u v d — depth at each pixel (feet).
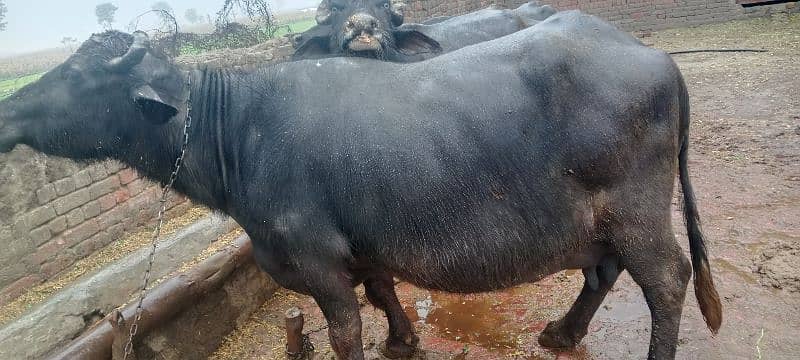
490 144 9.66
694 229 11.17
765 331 12.91
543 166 9.77
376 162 9.68
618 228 10.26
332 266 10.30
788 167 21.15
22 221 15.53
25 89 9.91
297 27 41.78
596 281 11.35
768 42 43.60
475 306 15.14
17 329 13.12
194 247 17.58
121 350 11.23
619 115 9.71
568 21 10.72
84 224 17.38
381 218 9.87
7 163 15.17
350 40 14.93
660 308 10.49
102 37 10.31
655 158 10.10
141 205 19.38
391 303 13.06
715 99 31.01
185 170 10.62
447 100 9.84
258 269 15.76
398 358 13.46
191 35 28.78
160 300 12.45
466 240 9.93
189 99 10.37
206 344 13.83
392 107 9.89
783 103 28.53
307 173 9.83
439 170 9.64
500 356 13.11
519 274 10.39
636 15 55.93
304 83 10.36
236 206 10.48
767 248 16.07
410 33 16.88
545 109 9.71
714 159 22.90
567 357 12.77
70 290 14.71
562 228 10.09
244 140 10.21
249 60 24.06
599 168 9.85
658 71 9.99
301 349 13.28
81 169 17.21
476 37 18.66
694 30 53.11
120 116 10.11
